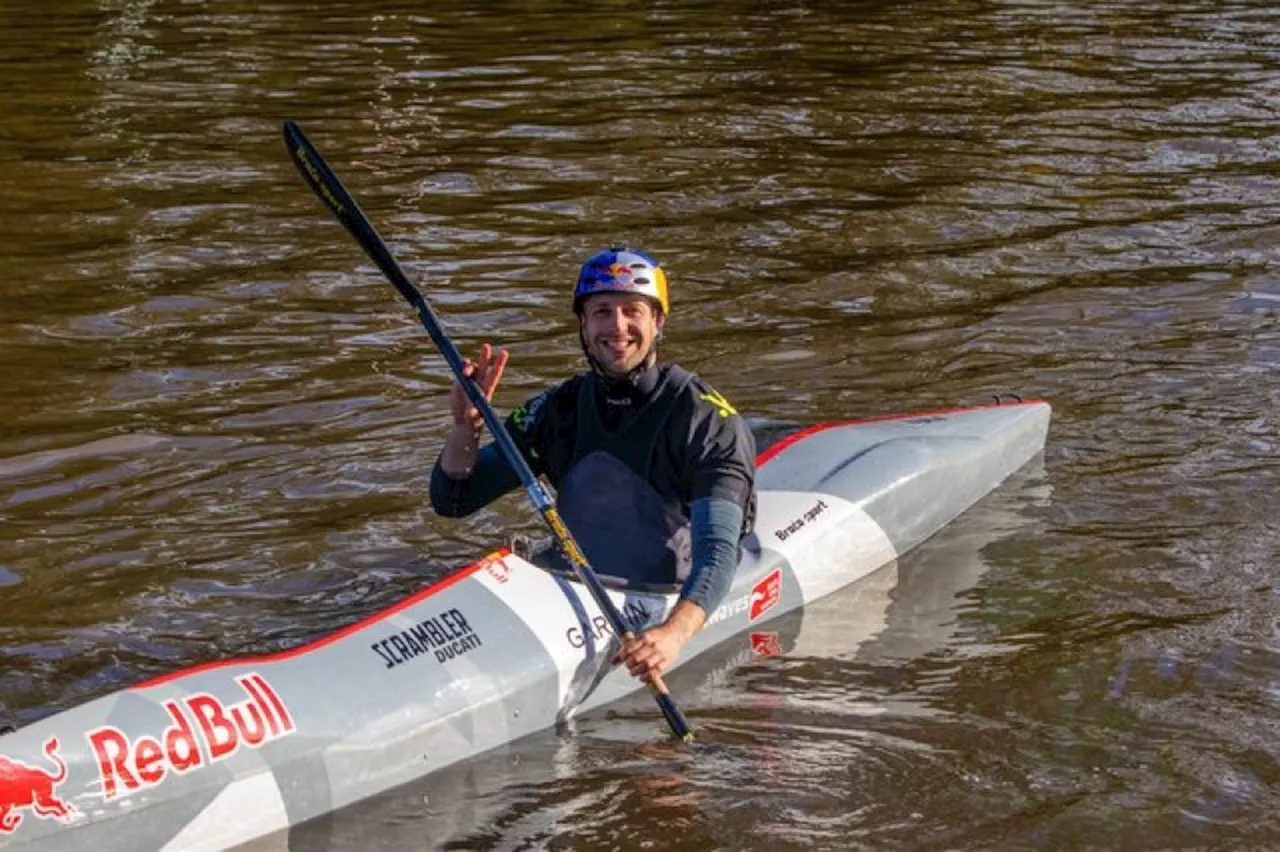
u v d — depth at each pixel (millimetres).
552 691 7340
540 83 20016
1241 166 16547
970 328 12242
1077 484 9750
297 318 12422
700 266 13562
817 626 8273
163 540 8961
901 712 7348
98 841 6203
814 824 6453
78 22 23703
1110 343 11930
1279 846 6289
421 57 21453
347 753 6750
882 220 14781
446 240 14219
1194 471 9859
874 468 9242
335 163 16578
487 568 7684
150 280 13227
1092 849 6266
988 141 17391
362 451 10117
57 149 17094
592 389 7824
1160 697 7406
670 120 18250
